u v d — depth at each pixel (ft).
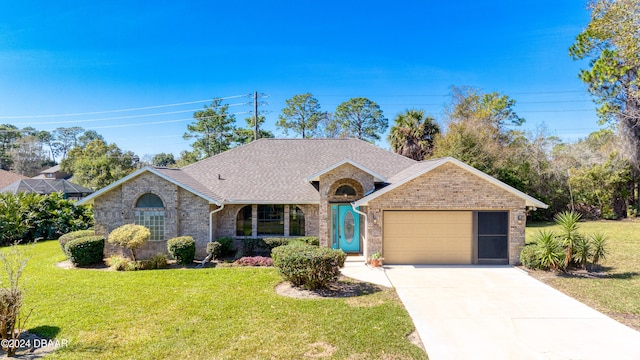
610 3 54.70
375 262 52.42
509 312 33.24
